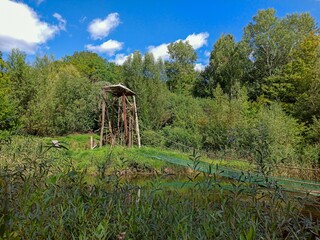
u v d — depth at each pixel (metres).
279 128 13.51
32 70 21.00
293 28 30.70
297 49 24.14
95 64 39.66
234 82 28.44
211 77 31.75
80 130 22.19
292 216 1.71
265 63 29.73
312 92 16.67
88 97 22.33
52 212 1.78
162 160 11.33
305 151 12.77
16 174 1.77
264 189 2.06
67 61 42.50
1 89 16.42
